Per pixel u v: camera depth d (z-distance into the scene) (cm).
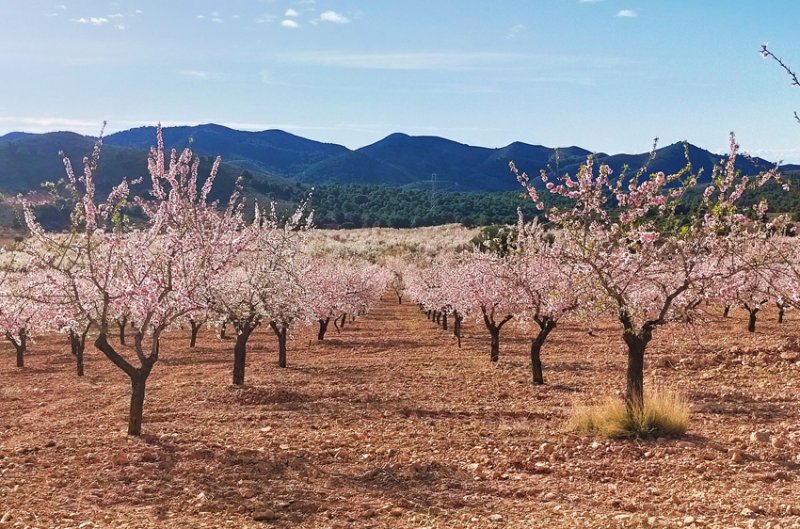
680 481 1029
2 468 1141
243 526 841
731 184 1254
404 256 7988
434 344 3353
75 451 1247
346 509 916
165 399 1905
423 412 1645
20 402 2020
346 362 2716
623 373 2239
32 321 1688
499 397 1875
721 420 1498
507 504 929
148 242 1399
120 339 3512
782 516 839
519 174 1455
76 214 1327
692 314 1509
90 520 864
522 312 2225
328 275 3659
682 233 1335
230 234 1588
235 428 1476
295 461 1155
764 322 3622
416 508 916
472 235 9588
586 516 857
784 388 1875
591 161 1412
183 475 1079
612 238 1443
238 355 2111
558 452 1209
